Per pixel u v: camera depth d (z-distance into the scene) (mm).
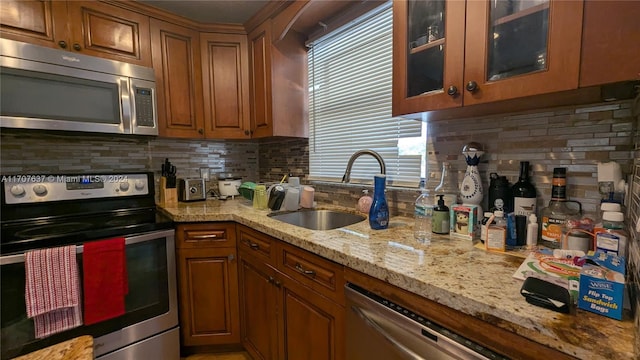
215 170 2455
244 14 1940
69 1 1536
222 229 1636
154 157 2150
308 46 2051
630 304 525
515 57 809
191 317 1649
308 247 1053
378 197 1227
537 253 826
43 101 1407
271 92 1910
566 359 492
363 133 1719
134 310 1452
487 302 584
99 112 1566
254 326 1521
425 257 858
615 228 736
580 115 901
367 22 1653
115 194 1770
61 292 1219
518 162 1049
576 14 680
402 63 1081
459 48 908
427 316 702
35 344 1191
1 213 1430
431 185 1345
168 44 1894
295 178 1913
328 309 1017
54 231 1344
